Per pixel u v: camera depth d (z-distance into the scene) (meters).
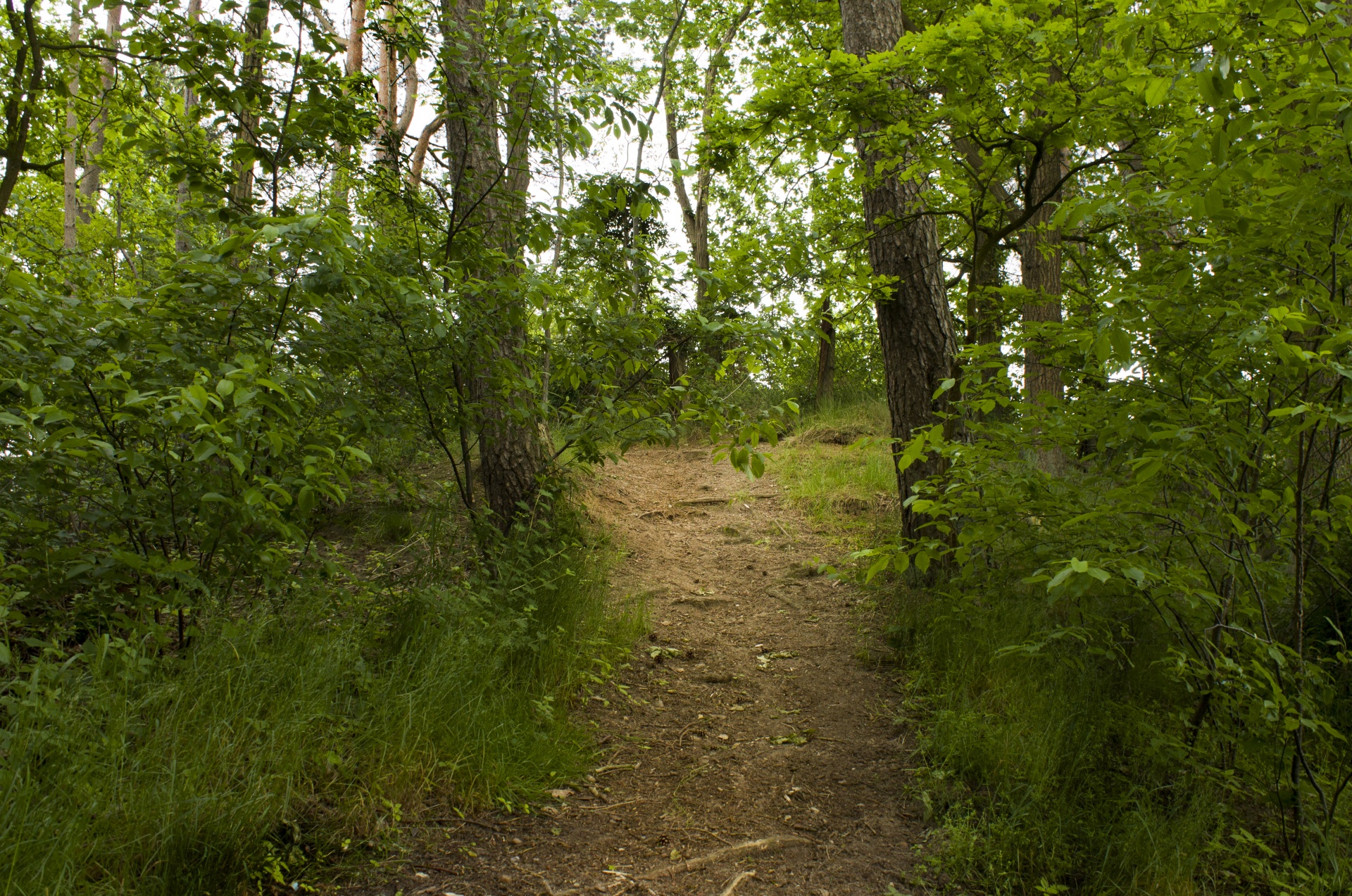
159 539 3.18
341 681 3.17
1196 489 3.02
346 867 2.55
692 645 5.20
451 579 4.23
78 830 2.08
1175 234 3.79
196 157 3.73
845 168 5.29
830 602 5.81
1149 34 2.79
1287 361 2.30
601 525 7.27
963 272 6.99
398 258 3.56
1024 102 4.12
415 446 4.15
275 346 3.14
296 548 3.44
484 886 2.59
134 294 3.66
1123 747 3.51
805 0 8.77
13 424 2.24
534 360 4.86
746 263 5.28
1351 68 2.10
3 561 2.40
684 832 3.07
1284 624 3.75
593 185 4.34
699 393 4.25
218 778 2.51
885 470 8.57
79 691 2.40
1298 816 2.85
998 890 2.66
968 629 4.47
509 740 3.37
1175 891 2.62
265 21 3.84
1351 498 2.77
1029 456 3.92
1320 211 2.54
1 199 4.01
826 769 3.63
